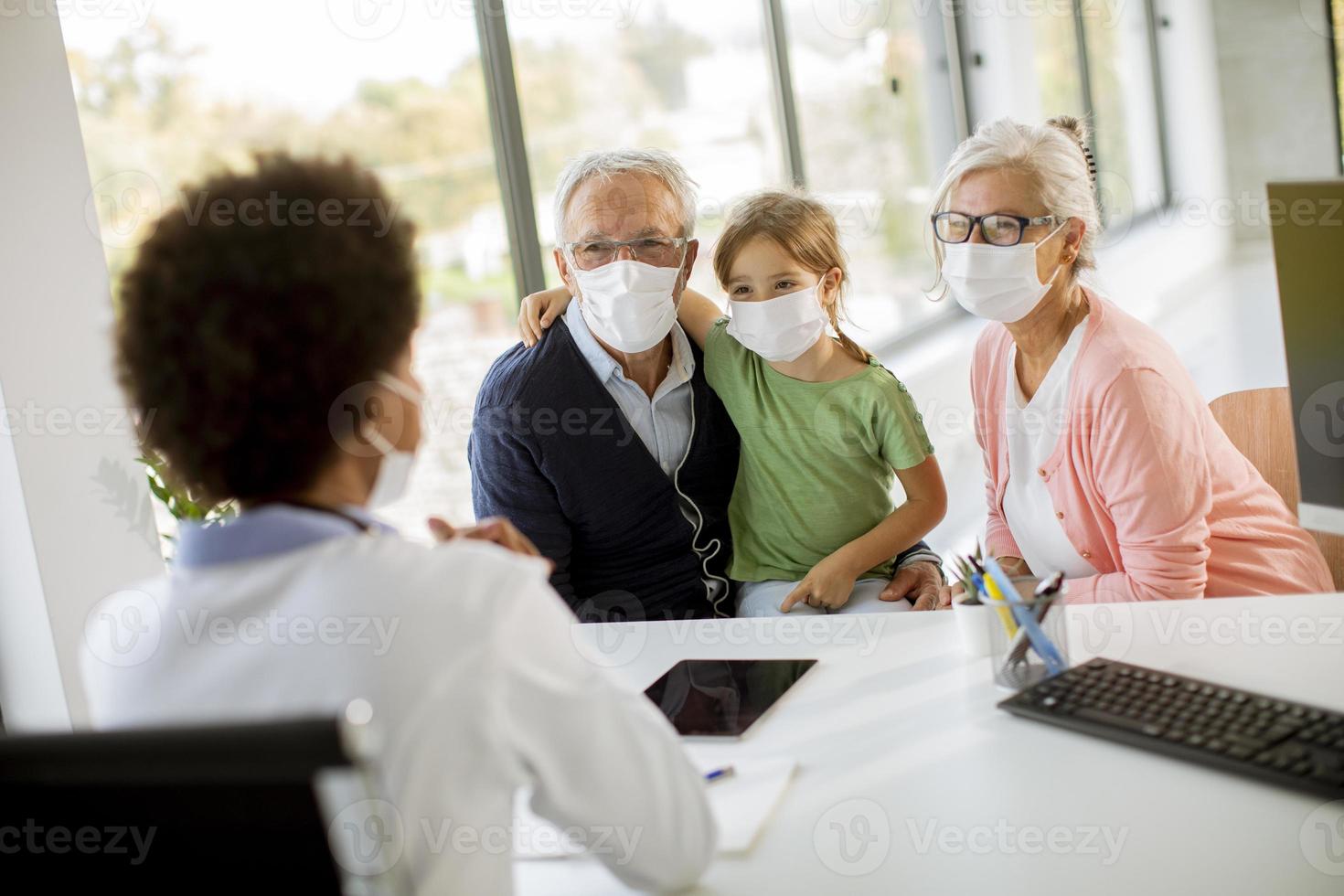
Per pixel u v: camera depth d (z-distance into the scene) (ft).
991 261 5.66
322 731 2.06
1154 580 5.38
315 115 7.80
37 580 5.90
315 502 2.89
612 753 2.96
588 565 6.59
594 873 3.42
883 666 4.51
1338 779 3.22
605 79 10.60
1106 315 5.74
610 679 3.10
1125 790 3.43
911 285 15.79
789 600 6.19
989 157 5.73
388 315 2.89
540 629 2.85
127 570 6.19
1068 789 3.48
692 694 4.45
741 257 6.23
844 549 6.34
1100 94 21.56
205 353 2.71
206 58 7.11
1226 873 3.01
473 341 9.03
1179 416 5.43
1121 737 3.66
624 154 6.29
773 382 6.53
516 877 3.43
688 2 11.68
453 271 8.86
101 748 2.19
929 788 3.59
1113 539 5.77
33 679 6.10
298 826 2.20
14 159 5.79
